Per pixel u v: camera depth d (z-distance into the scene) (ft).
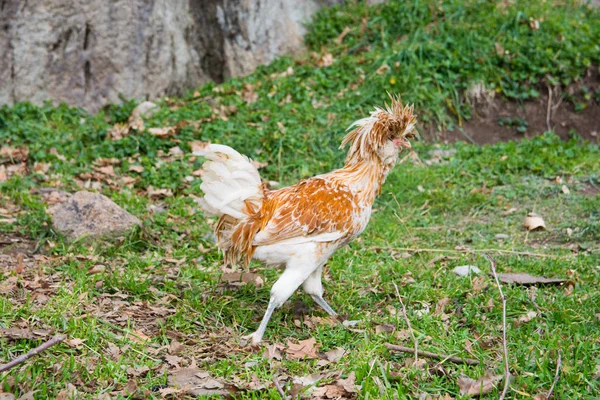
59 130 12.88
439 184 12.38
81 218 10.44
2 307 8.95
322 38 15.84
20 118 12.98
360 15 16.15
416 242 11.03
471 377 8.46
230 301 9.52
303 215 8.90
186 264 10.27
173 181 12.12
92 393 8.24
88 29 13.60
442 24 15.20
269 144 12.73
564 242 11.04
